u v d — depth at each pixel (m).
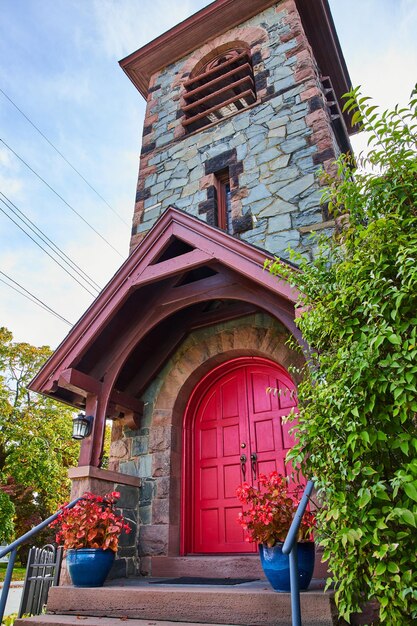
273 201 5.25
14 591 12.91
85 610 3.11
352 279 2.63
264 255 3.60
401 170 2.71
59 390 4.54
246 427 4.65
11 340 18.08
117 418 4.98
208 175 6.08
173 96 7.55
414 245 2.36
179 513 4.46
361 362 2.27
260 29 7.03
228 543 4.29
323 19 7.21
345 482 2.28
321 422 2.44
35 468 16.66
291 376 4.22
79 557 3.36
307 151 5.36
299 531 2.72
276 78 6.27
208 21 7.50
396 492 2.02
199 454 4.80
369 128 2.85
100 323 4.16
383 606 2.02
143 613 2.89
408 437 2.17
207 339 4.99
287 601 2.49
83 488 3.90
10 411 16.56
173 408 4.81
